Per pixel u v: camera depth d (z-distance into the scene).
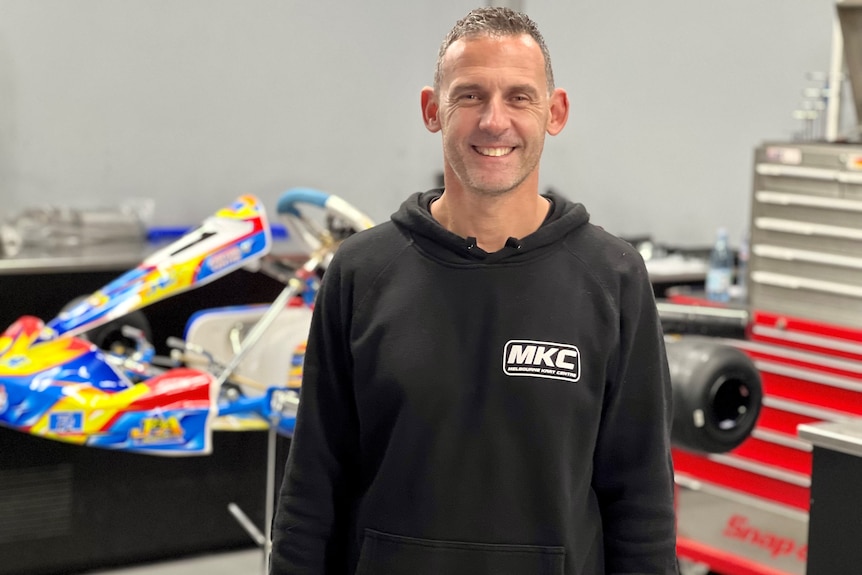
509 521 1.39
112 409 2.44
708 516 3.35
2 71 4.30
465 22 1.40
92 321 2.55
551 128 1.48
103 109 4.50
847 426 2.03
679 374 2.32
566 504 1.39
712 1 4.45
